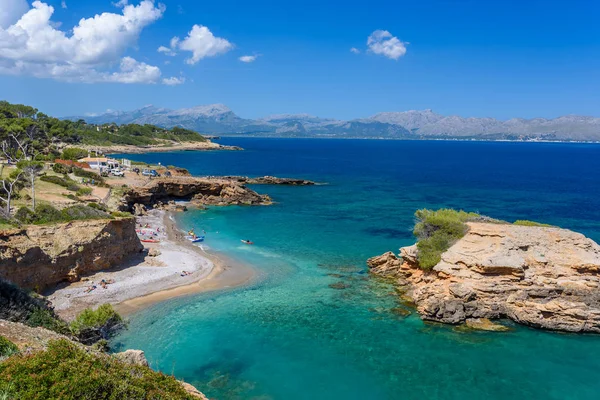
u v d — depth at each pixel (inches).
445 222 2046.0
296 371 1344.7
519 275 1729.8
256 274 2182.6
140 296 1827.0
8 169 3191.4
